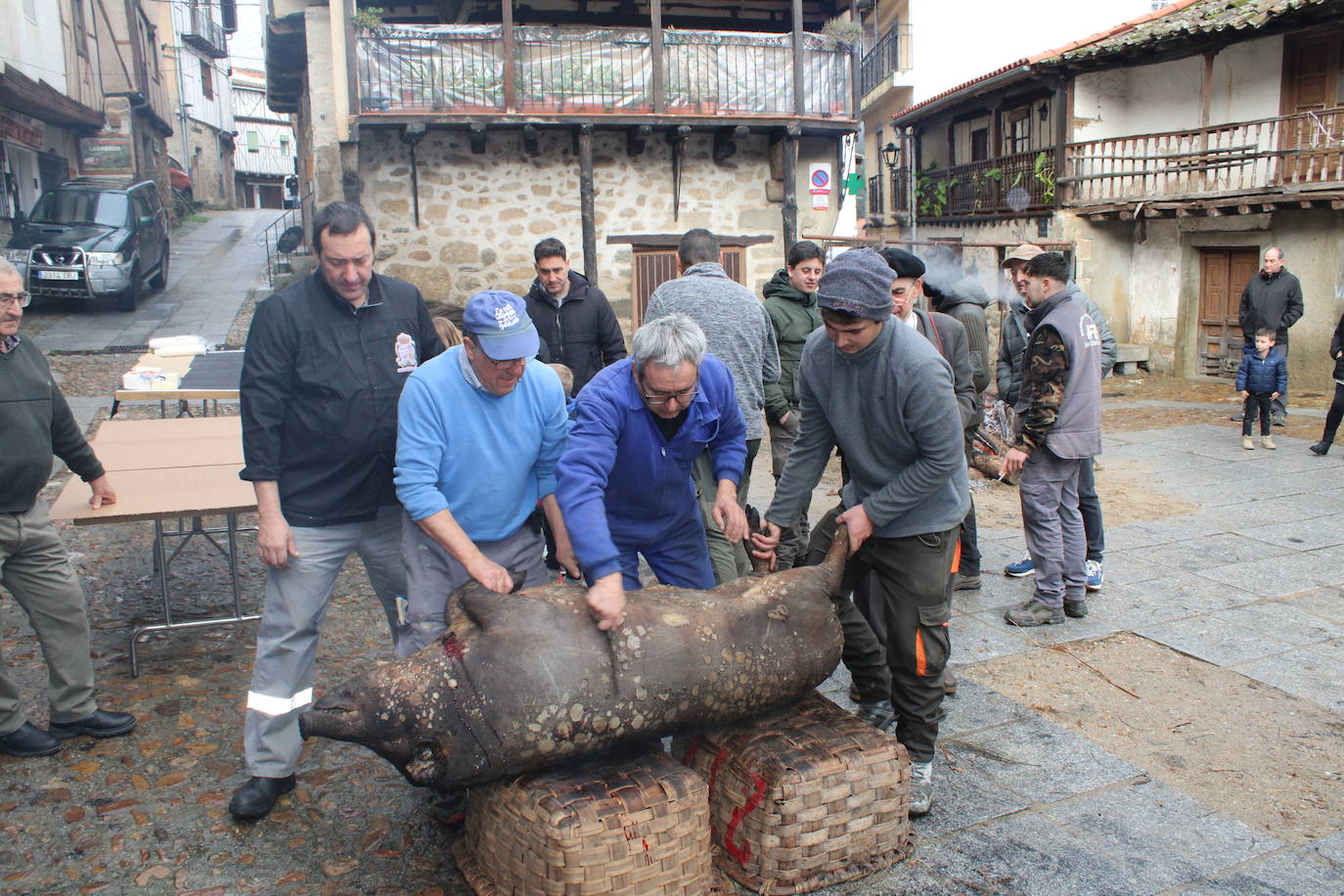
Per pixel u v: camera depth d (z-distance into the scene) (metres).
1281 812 3.05
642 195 11.41
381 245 10.92
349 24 9.99
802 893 2.64
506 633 2.42
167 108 27.61
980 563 5.42
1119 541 5.96
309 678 3.11
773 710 2.82
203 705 3.81
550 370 2.94
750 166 11.62
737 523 2.99
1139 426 10.06
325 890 2.69
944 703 3.82
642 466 2.92
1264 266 9.73
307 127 15.95
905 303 4.19
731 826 2.70
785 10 13.62
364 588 5.23
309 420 2.94
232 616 4.66
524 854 2.38
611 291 11.51
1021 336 6.07
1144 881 2.69
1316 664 4.14
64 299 14.04
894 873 2.74
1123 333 15.55
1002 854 2.82
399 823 3.03
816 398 3.15
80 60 19.09
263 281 16.45
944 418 2.83
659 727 2.52
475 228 11.05
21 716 3.41
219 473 4.24
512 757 2.38
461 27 10.37
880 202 22.83
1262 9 12.59
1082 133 15.50
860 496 3.22
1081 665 4.16
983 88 16.59
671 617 2.58
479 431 2.78
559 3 13.20
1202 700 3.83
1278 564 5.44
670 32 10.82
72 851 2.87
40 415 3.27
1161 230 14.80
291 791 3.20
